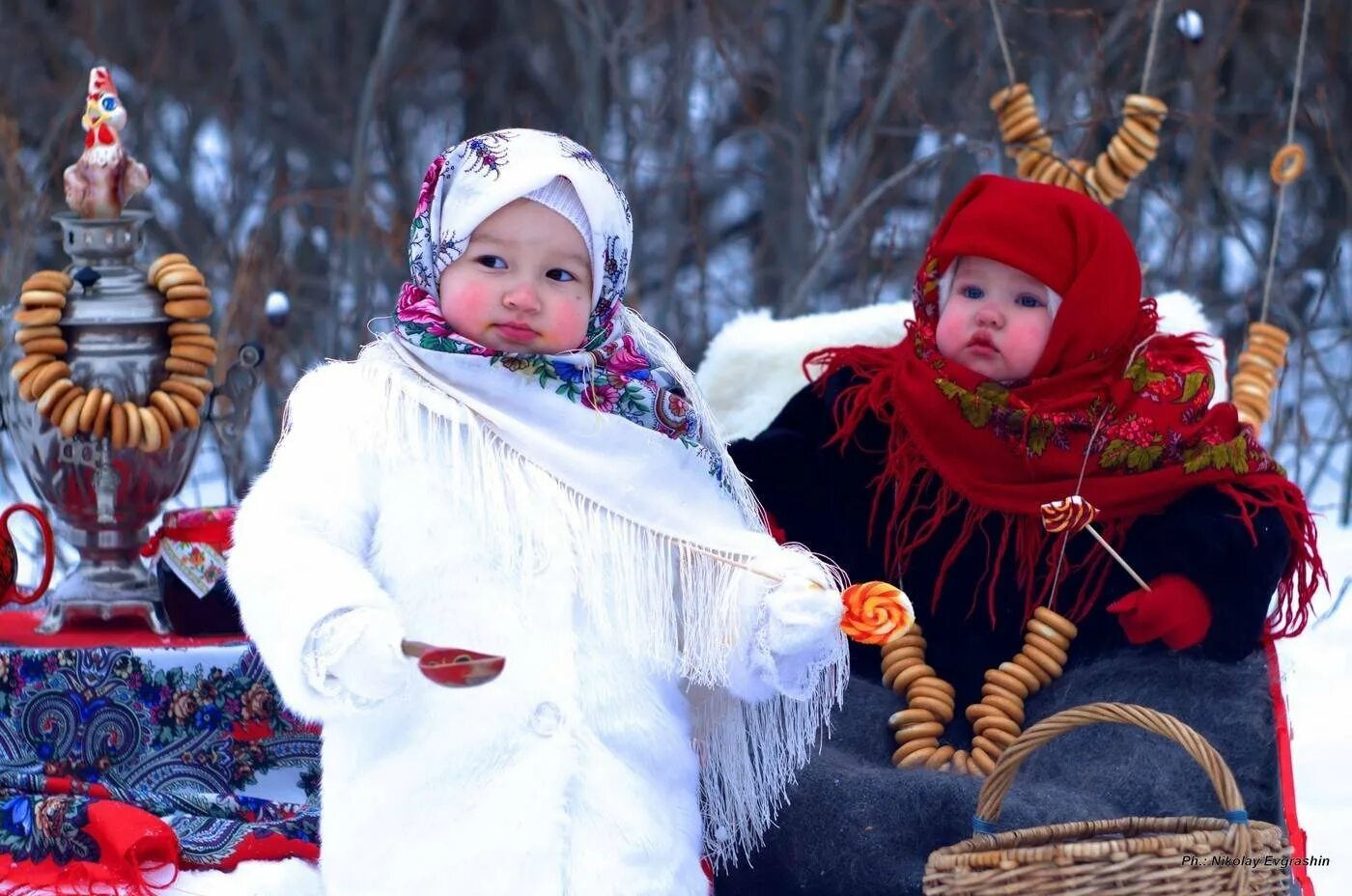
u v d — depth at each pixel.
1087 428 3.29
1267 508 3.23
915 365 3.40
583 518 2.57
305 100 8.27
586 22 7.12
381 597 2.38
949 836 2.81
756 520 2.86
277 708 3.19
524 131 2.68
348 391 2.58
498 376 2.61
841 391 3.52
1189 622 3.12
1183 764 2.95
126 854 2.85
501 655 2.46
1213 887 2.43
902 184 7.53
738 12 7.98
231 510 3.51
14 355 3.43
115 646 3.23
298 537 2.43
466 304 2.62
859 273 6.84
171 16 8.77
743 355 4.11
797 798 2.87
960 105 7.07
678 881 2.49
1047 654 3.17
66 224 3.47
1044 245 3.29
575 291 2.65
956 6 6.64
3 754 3.22
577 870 2.40
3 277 6.18
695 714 2.78
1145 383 3.32
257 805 3.10
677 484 2.67
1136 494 3.24
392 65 8.82
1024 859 2.43
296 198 7.12
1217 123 6.35
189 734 3.19
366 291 6.71
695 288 8.19
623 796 2.45
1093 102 6.25
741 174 7.88
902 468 3.38
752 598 2.60
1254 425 3.97
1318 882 3.13
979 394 3.30
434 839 2.41
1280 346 4.02
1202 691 3.08
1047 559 3.26
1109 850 2.41
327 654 2.31
